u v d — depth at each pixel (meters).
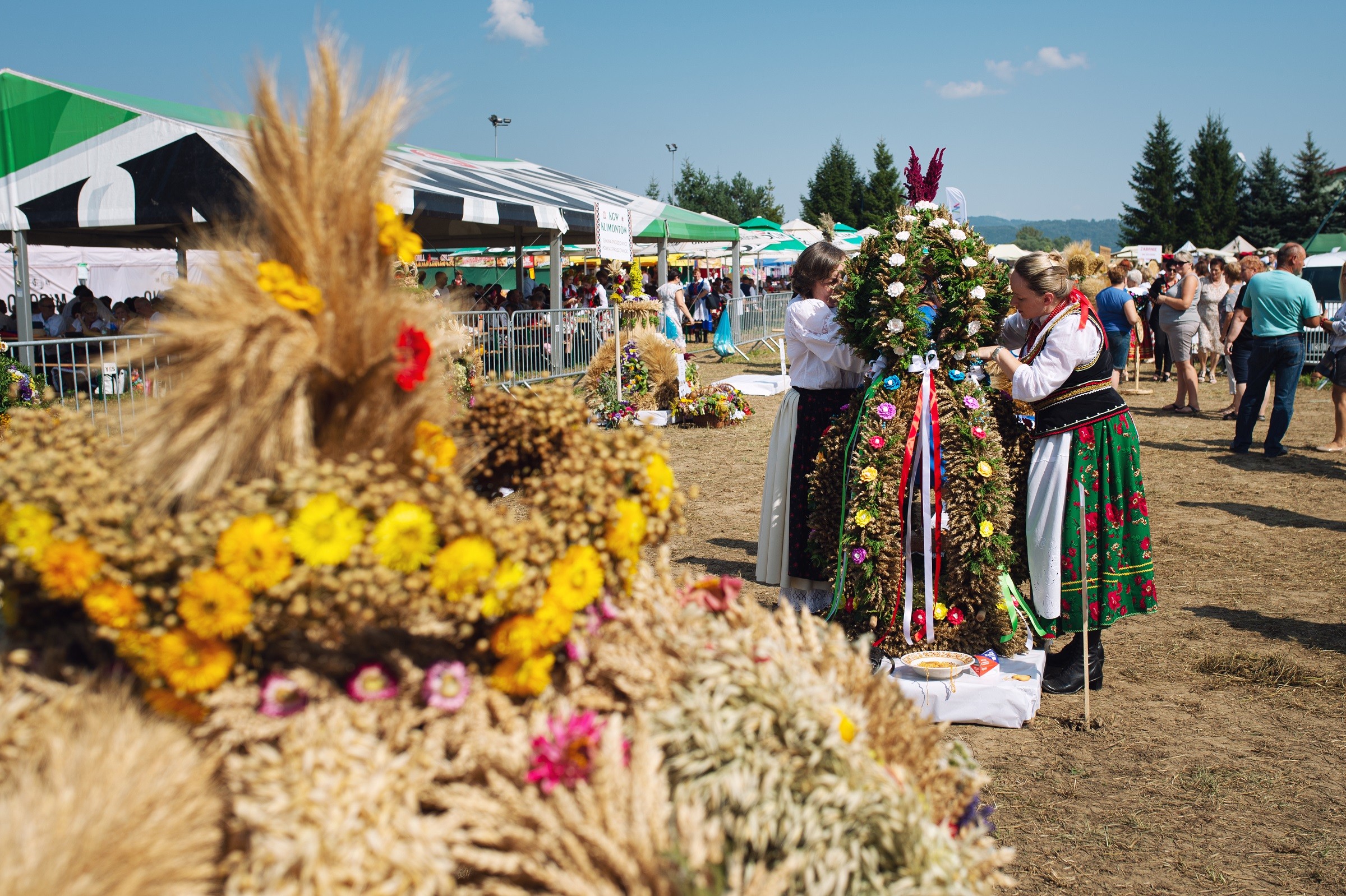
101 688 1.41
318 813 1.28
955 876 1.47
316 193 1.58
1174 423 9.73
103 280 17.97
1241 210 60.94
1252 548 5.62
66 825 1.16
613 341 10.79
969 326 3.42
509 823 1.38
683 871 1.29
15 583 1.45
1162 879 2.54
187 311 1.57
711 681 1.60
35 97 9.06
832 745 1.52
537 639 1.52
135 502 1.46
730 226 20.39
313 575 1.38
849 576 3.58
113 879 1.14
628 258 11.42
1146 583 3.55
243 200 1.67
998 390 3.73
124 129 8.88
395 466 1.55
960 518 3.44
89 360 6.32
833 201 55.53
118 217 9.07
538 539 1.56
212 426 1.48
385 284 1.67
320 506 1.39
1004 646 3.62
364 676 1.46
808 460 3.91
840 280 3.85
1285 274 7.91
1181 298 10.02
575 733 1.47
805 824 1.43
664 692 1.60
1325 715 3.49
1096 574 3.53
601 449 1.72
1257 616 4.53
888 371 3.53
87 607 1.37
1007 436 3.73
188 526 1.38
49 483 1.42
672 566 5.24
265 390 1.49
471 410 1.84
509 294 16.20
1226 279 12.50
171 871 1.20
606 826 1.35
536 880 1.34
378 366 1.58
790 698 1.57
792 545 3.96
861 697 1.77
